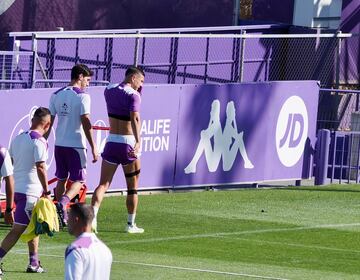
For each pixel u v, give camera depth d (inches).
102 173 1795.0
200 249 1705.2
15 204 1491.1
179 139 2365.9
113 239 1763.0
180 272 1486.2
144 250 1673.2
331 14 3523.6
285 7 3550.7
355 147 2694.4
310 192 2482.8
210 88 2410.2
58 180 1824.6
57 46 2925.7
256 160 2541.8
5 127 2043.6
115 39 3053.6
